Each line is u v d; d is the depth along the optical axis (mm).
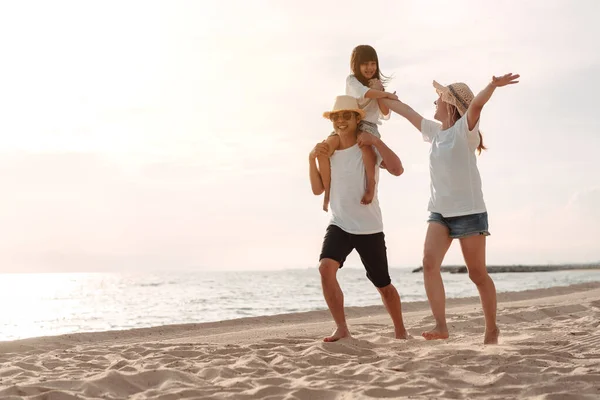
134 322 11969
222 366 3980
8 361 4770
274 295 21922
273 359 4391
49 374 3926
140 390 3480
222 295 22375
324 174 5363
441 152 4664
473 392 3160
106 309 15539
